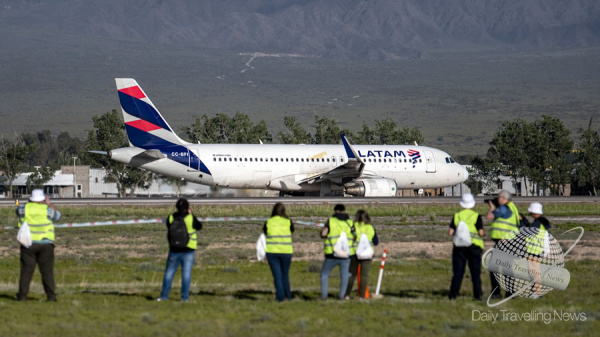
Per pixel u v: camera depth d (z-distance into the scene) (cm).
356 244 6725
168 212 16762
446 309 6159
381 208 18175
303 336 5109
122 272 8538
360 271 6694
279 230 6488
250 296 6869
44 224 6431
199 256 9981
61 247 11075
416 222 15762
